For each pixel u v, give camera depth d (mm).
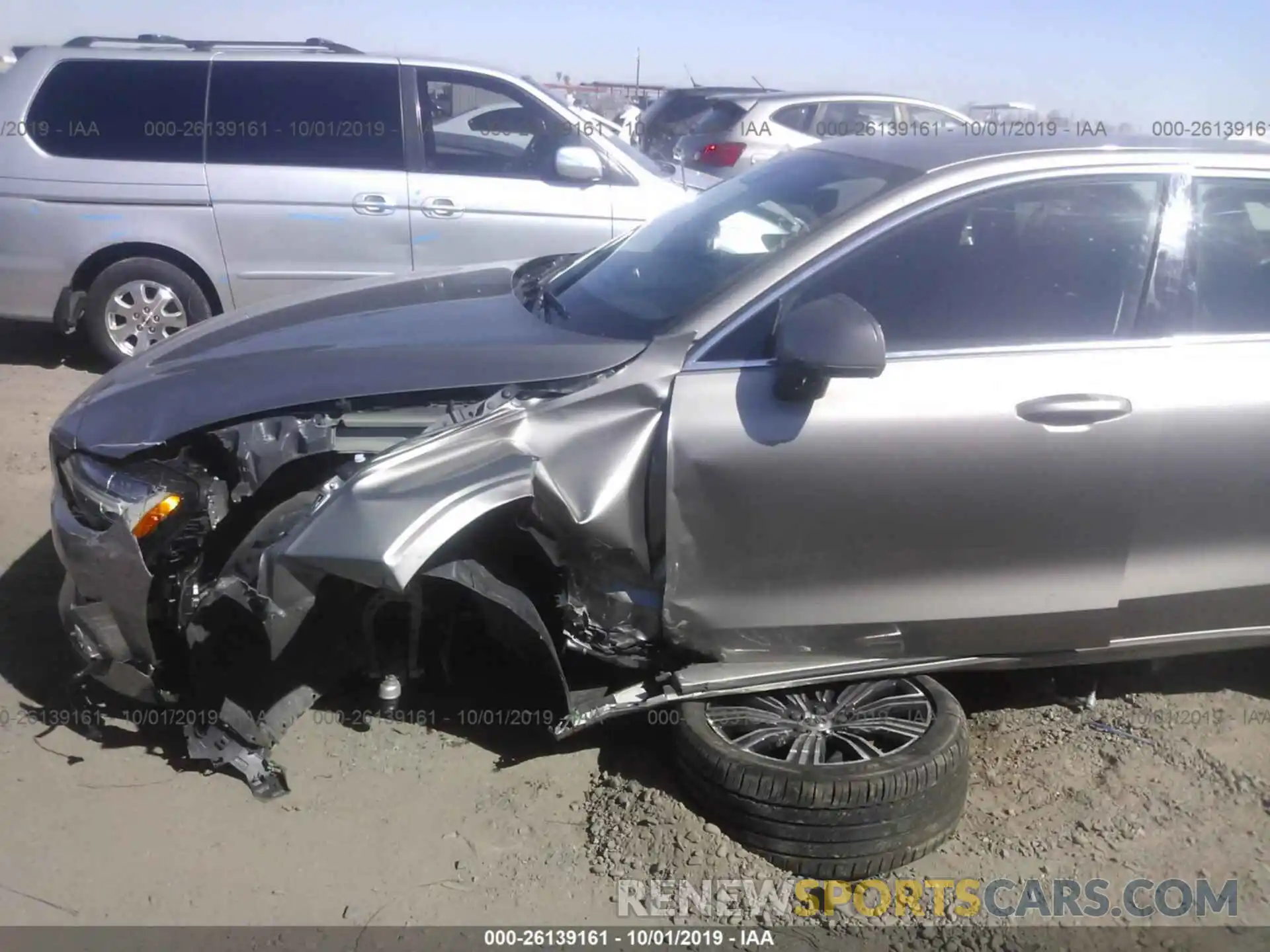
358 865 2969
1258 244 3357
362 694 3600
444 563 2900
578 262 3982
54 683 3609
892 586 3111
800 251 3117
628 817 3127
